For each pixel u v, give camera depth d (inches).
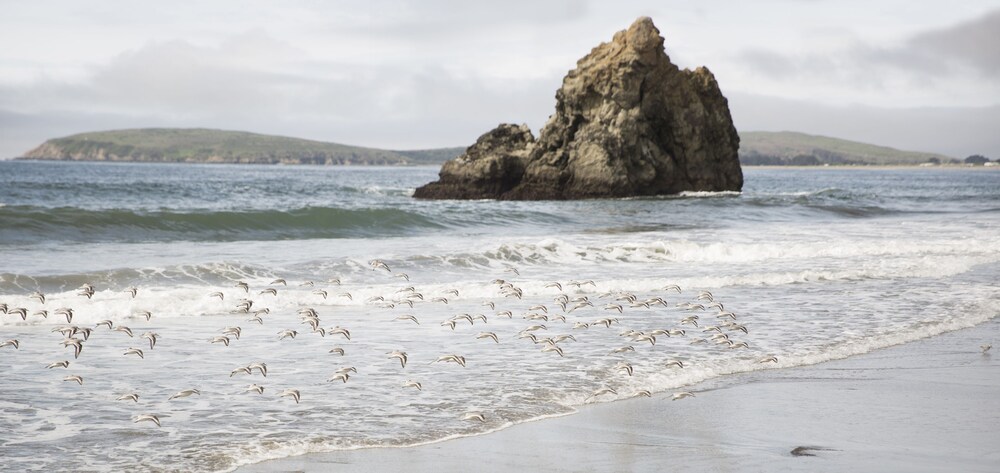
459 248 1058.7
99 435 347.9
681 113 2669.8
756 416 403.5
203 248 1040.8
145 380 437.4
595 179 2492.6
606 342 558.3
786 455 348.5
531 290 775.7
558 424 383.9
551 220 1620.3
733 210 2016.5
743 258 1077.8
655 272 929.5
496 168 2637.8
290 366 475.5
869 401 432.1
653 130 2647.6
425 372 467.5
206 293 676.1
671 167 2650.1
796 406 421.1
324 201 2338.8
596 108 2571.4
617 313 673.6
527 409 403.5
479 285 773.3
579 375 468.4
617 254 1063.0
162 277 778.2
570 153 2556.6
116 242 1107.3
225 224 1307.8
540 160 2605.8
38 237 1100.5
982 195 3203.7
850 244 1179.3
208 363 477.7
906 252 1149.7
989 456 349.4
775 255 1099.3
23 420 364.2
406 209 1631.4
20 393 404.5
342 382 442.3
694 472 326.3
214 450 332.8
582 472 323.9
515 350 528.4
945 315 681.0
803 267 978.1
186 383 433.1
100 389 417.1
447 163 2736.2
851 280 884.0
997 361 531.5
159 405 393.4
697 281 841.5
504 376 462.3
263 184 3481.8
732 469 329.7
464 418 383.2
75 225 1181.1
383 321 621.3
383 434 360.5
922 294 787.4
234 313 645.9
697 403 424.2
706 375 478.9
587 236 1300.4
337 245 1099.3
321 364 482.0
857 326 629.0
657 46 2600.9
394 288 740.7
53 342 520.1
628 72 2529.5
